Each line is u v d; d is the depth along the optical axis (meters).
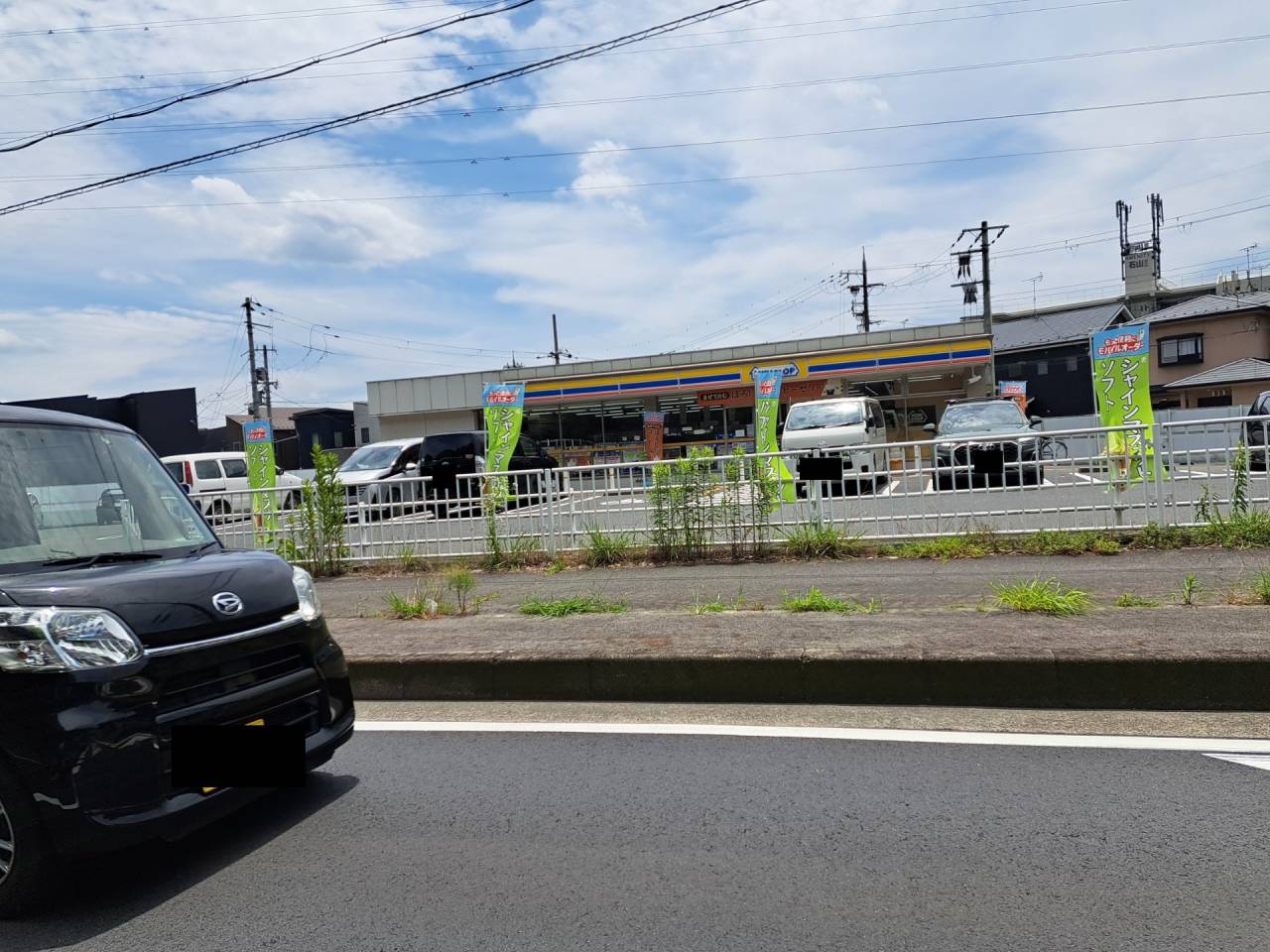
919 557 8.65
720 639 5.54
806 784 3.80
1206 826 3.25
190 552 3.93
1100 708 4.64
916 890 2.88
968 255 36.19
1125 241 52.25
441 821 3.58
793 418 16.55
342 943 2.67
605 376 30.42
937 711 4.74
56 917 2.89
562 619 6.58
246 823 3.62
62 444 3.89
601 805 3.67
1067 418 31.09
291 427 55.03
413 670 5.51
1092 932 2.59
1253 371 36.09
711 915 2.76
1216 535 8.18
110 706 2.85
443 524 9.99
